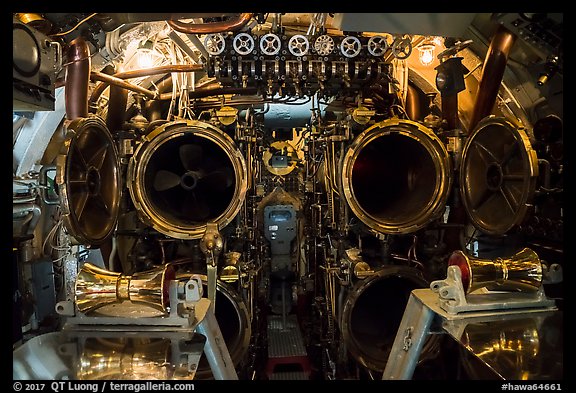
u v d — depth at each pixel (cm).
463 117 537
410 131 462
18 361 251
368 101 552
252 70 441
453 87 431
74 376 237
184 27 372
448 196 455
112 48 423
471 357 347
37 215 377
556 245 391
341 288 512
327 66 450
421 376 445
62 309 288
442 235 517
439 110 572
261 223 855
